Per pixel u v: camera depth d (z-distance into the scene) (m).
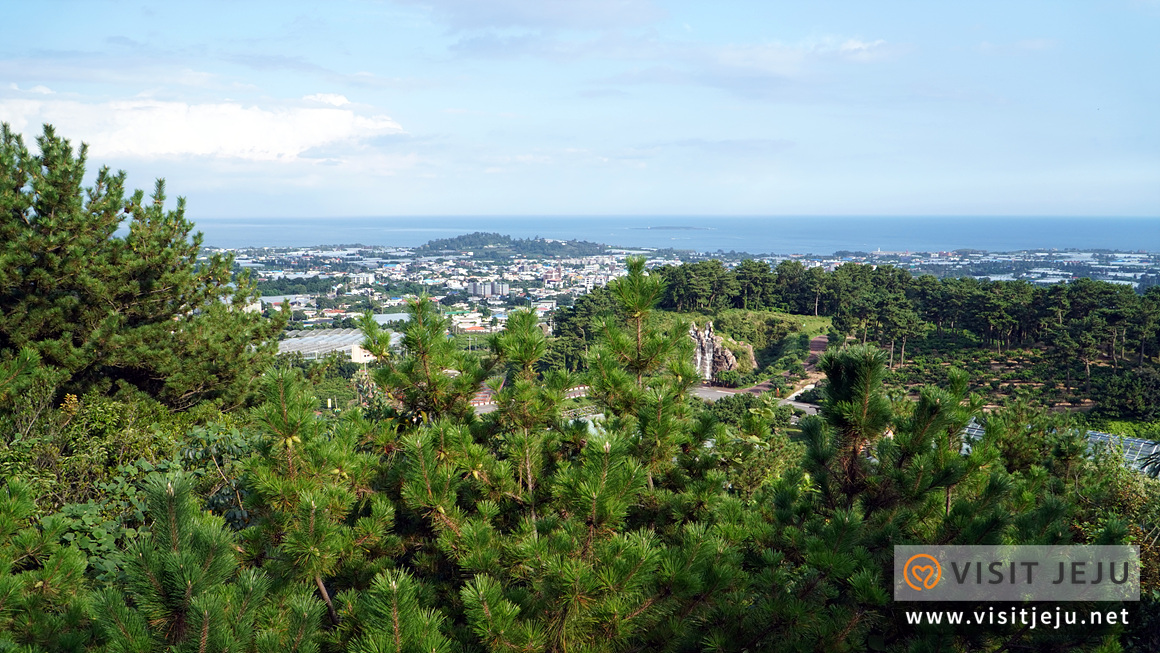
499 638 4.81
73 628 5.02
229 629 4.27
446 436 6.50
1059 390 55.88
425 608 5.47
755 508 7.33
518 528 6.35
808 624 5.33
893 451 6.57
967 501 6.20
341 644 5.20
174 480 4.49
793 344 83.88
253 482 6.17
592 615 4.97
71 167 14.39
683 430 7.79
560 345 71.31
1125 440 15.96
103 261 14.73
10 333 13.76
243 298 17.91
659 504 7.29
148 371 15.45
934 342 72.81
